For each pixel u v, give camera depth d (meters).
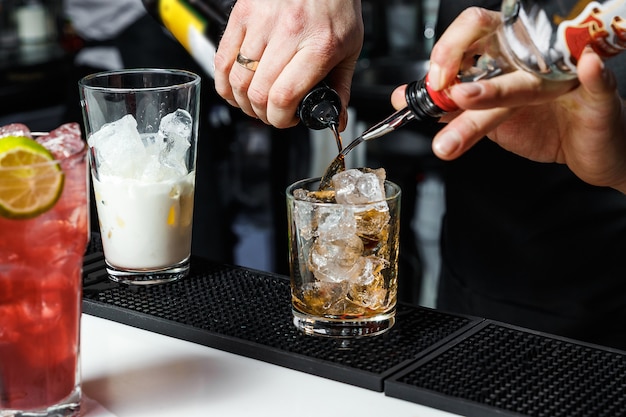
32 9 2.56
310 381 0.82
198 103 1.00
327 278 0.85
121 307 0.91
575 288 1.20
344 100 0.99
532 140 0.96
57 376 0.77
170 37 1.99
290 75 0.93
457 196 1.25
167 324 0.88
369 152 1.81
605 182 0.97
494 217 1.22
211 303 0.92
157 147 0.96
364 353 0.84
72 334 0.78
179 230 0.96
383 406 0.79
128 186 0.94
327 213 0.85
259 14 0.95
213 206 2.05
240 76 0.97
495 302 1.24
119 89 0.97
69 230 0.76
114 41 2.02
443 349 0.85
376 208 0.85
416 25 2.24
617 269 1.18
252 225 2.60
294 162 1.96
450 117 0.94
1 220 0.74
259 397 0.80
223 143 2.27
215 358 0.85
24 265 0.75
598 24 0.82
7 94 2.34
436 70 0.81
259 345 0.85
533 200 1.19
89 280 0.97
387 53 2.24
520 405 0.77
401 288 1.88
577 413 0.77
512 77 0.80
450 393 0.79
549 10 0.81
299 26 0.93
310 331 0.87
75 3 2.04
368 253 0.86
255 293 0.94
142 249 0.95
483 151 1.21
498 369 0.82
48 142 0.79
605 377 0.81
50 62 2.41
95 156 0.96
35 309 0.76
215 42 1.06
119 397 0.81
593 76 0.81
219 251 2.07
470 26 0.80
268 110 0.95
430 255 1.87
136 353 0.86
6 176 0.73
